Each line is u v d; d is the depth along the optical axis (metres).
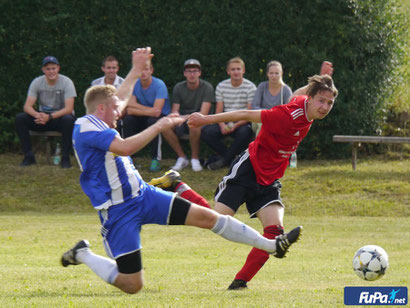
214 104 33.56
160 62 33.91
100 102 12.16
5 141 34.72
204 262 18.67
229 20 33.34
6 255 19.39
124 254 12.06
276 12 33.06
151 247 21.20
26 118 31.52
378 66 33.88
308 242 21.77
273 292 13.60
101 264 12.53
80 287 14.77
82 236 22.64
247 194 14.50
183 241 22.44
